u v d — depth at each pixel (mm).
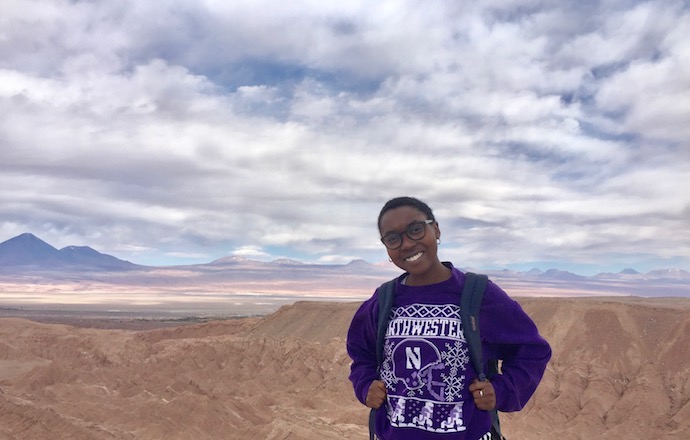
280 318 88438
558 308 58250
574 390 46562
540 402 46156
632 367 48531
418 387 4352
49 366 54781
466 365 4336
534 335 4488
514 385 4352
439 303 4496
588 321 54656
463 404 4281
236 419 39125
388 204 4734
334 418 46438
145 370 62344
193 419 37156
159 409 38719
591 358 50625
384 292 4770
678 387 44531
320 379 63062
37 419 34125
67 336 83875
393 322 4590
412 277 4719
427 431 4273
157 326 148500
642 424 41062
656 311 53281
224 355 71000
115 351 76312
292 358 68125
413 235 4531
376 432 4559
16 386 52531
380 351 4656
